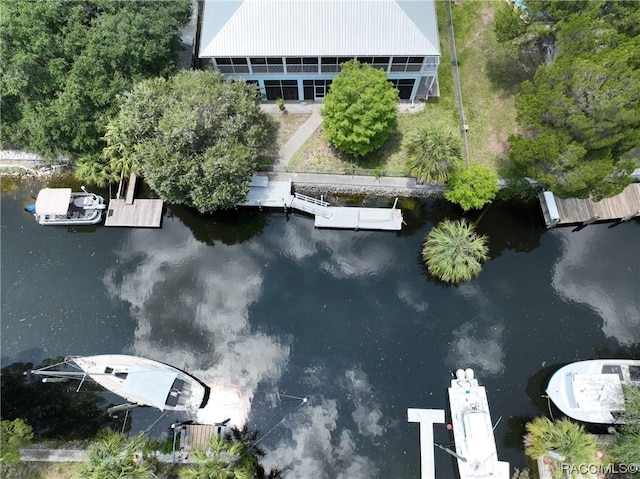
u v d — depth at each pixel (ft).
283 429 105.29
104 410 107.04
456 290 118.01
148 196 128.36
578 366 105.19
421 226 125.90
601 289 117.29
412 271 120.67
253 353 112.68
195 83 110.83
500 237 123.95
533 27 119.14
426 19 121.19
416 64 123.65
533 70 136.98
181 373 107.96
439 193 126.72
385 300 117.60
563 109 98.58
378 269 121.08
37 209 119.96
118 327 115.34
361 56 120.16
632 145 101.19
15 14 107.96
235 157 107.65
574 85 97.71
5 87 110.83
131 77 116.16
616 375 101.76
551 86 102.99
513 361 110.52
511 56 130.41
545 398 106.22
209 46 119.34
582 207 121.60
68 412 107.04
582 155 97.66
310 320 115.96
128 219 124.47
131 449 94.17
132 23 112.88
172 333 114.62
